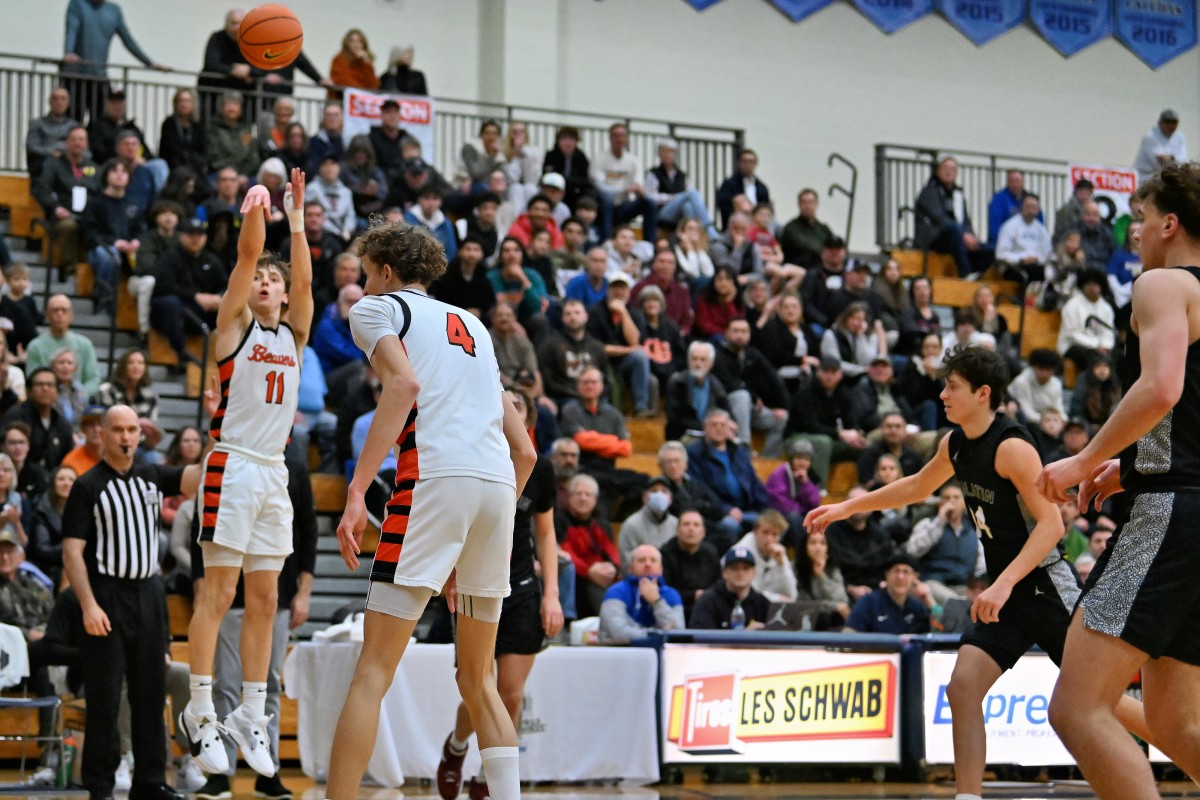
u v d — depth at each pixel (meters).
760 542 12.95
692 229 19.28
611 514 14.74
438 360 5.59
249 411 7.51
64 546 8.43
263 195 7.17
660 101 24.02
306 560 9.87
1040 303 21.28
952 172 22.67
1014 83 26.39
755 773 11.14
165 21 21.39
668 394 16.09
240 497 7.43
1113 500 16.05
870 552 13.86
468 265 16.22
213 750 7.38
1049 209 26.28
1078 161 26.69
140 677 8.55
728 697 10.70
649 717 10.52
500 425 5.73
